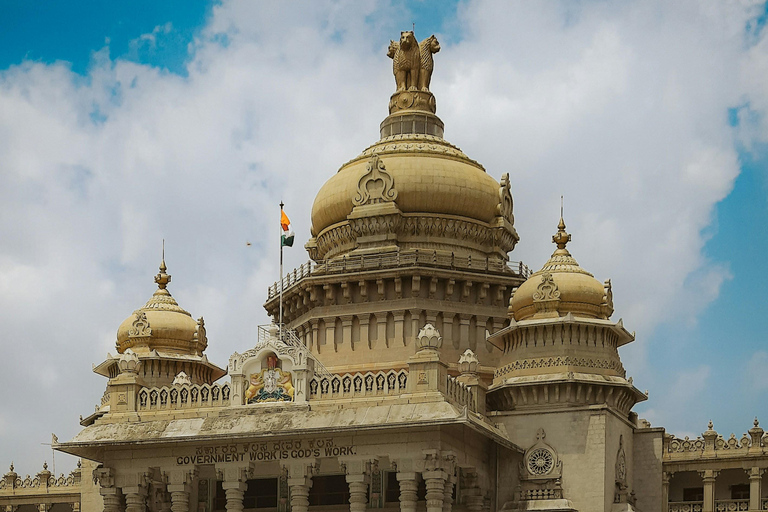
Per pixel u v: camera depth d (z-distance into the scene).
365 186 99.81
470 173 101.12
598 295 90.62
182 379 90.06
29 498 106.69
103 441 85.25
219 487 92.75
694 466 90.88
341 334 98.38
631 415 93.44
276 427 83.06
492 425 88.31
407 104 105.88
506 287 98.88
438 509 80.94
